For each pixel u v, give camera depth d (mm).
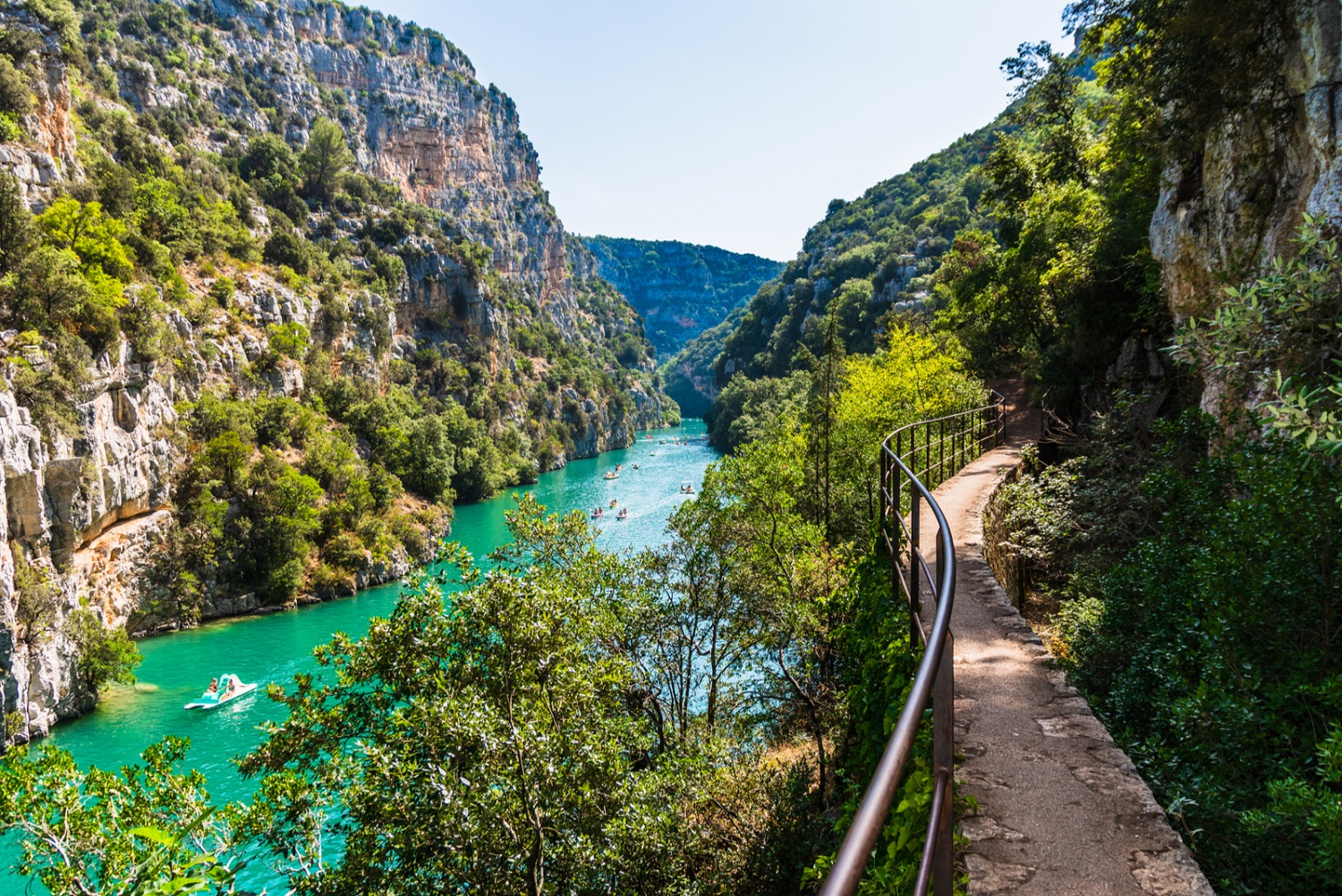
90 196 66875
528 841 9938
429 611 11547
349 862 9922
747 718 17516
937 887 1994
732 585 17406
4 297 42594
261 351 73312
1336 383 5777
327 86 187125
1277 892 4551
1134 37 14219
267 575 51031
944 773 2100
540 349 166625
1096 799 4344
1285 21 10445
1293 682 5504
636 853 10711
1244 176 11852
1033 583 15406
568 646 12070
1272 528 6230
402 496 73750
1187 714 5645
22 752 10391
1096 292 22844
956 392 24469
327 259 105625
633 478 105812
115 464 44938
